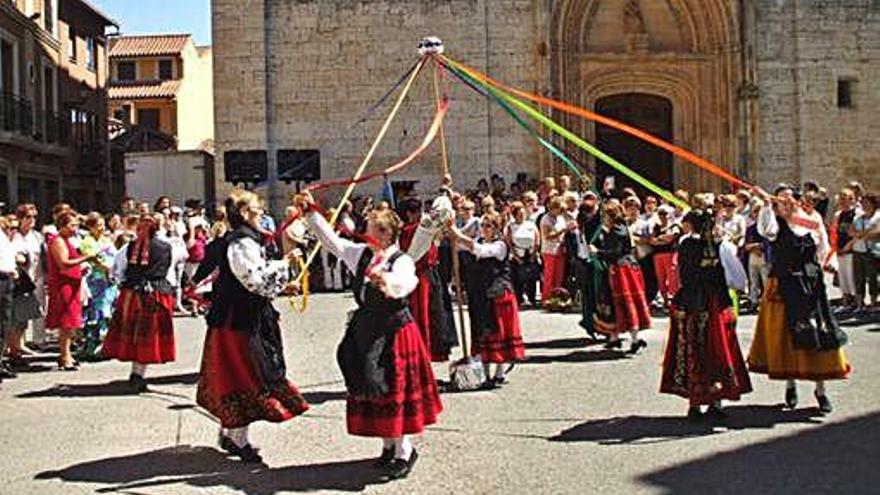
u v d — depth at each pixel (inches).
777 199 340.5
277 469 284.7
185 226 719.1
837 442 299.4
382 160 920.9
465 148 920.3
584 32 954.7
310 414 357.7
